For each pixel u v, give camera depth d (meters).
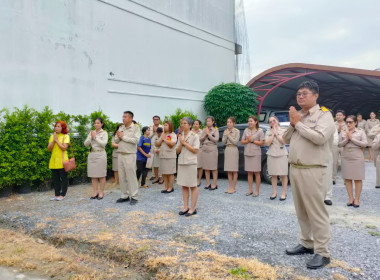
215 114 12.45
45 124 6.52
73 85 8.08
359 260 3.11
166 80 11.06
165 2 10.98
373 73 11.68
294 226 4.18
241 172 7.65
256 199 5.77
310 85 3.07
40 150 6.34
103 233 3.95
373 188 6.66
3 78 6.73
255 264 3.00
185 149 4.66
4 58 6.75
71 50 8.04
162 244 3.57
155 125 7.64
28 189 6.43
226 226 4.19
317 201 2.98
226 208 5.12
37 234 4.10
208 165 6.70
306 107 3.12
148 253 3.33
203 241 3.66
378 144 5.66
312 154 2.97
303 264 3.04
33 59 7.26
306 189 2.99
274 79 14.76
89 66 8.47
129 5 9.61
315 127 2.95
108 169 7.80
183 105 11.90
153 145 7.65
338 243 3.57
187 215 4.66
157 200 5.76
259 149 5.98
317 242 3.01
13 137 5.98
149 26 10.37
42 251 3.60
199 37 12.67
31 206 5.34
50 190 6.70
